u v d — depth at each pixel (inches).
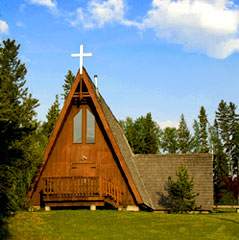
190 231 661.3
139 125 3078.2
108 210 893.8
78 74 949.8
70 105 985.5
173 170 1069.1
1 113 619.8
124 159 930.7
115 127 1155.9
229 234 639.8
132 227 690.2
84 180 967.6
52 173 983.0
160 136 3272.6
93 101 941.8
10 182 681.0
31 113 860.6
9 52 1756.9
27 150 850.1
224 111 3243.1
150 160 1115.9
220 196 1434.5
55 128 941.8
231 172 3046.3
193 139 3415.4
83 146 991.0
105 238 600.4
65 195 896.3
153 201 979.9
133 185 908.0
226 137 3196.4
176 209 896.9
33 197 954.7
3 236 607.5
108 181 907.4
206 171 1044.5
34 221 732.0
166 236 618.8
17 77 1738.4
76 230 660.1
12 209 661.9
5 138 491.2
